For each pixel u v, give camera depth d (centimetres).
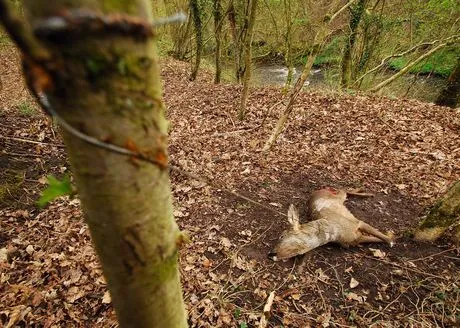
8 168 492
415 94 1265
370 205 452
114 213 70
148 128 67
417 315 307
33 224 404
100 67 55
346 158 561
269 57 1773
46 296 320
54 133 579
